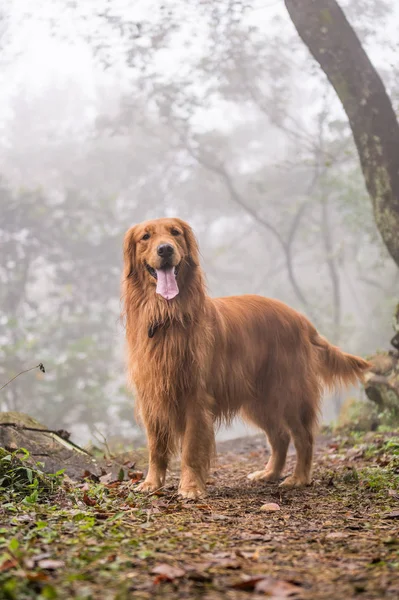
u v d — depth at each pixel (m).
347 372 6.88
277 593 2.66
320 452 8.80
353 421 10.41
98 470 6.23
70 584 2.71
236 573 3.02
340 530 4.02
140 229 5.59
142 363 5.54
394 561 3.17
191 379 5.45
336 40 9.98
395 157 9.85
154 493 5.35
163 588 2.74
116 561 3.08
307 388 6.50
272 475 6.65
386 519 4.36
